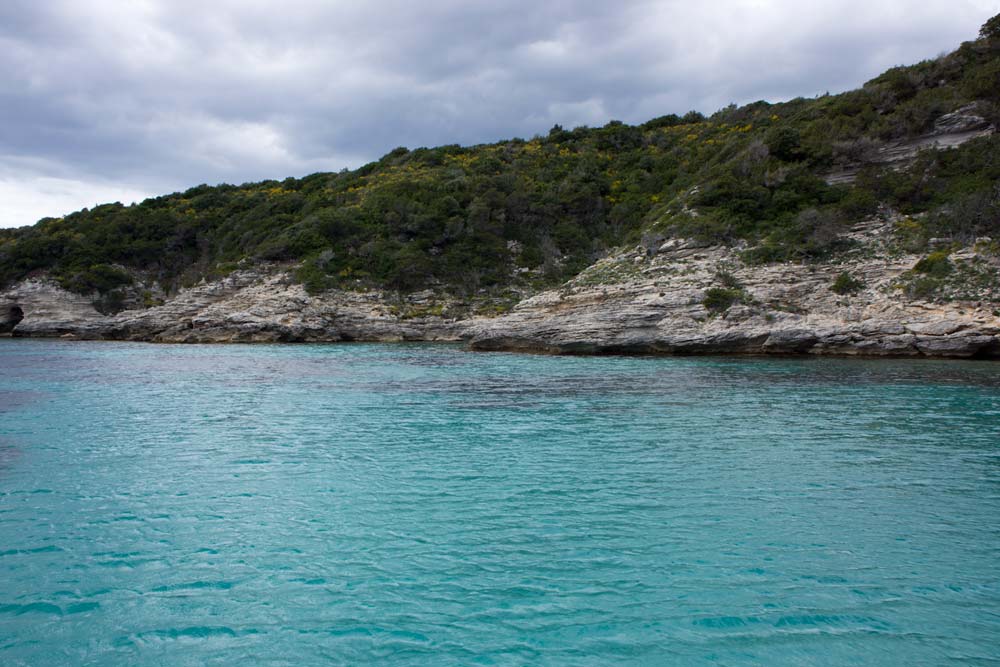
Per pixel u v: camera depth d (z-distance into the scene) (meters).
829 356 35.00
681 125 93.19
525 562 8.25
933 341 32.03
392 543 8.90
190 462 13.41
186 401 21.94
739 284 39.41
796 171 48.91
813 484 11.64
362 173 95.25
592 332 39.75
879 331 33.47
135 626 6.75
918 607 7.05
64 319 63.81
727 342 36.06
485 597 7.34
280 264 66.62
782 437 15.64
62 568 8.10
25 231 88.44
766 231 44.94
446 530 9.38
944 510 10.21
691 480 11.95
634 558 8.34
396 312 60.03
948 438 15.40
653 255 47.03
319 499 10.86
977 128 45.25
